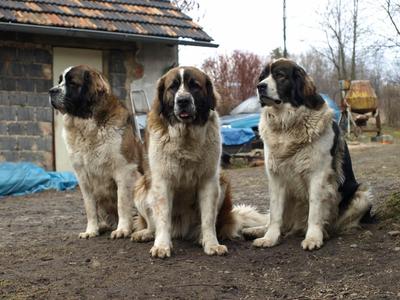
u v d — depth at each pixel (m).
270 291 2.24
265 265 2.60
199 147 2.84
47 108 6.86
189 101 2.71
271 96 2.88
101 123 3.31
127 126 3.40
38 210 4.83
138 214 3.37
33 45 6.76
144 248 2.96
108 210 3.56
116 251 2.92
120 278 2.43
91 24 6.88
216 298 2.16
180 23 7.67
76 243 3.17
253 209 3.40
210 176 2.92
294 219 3.16
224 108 13.96
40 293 2.25
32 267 2.65
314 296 2.16
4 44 6.60
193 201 3.08
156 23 7.46
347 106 12.30
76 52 7.03
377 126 12.43
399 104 18.72
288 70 2.91
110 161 3.32
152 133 2.90
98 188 3.42
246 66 17.19
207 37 7.55
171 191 2.94
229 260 2.69
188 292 2.23
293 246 2.89
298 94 2.89
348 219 3.09
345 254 2.66
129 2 7.84
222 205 3.16
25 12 6.69
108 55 7.21
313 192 2.91
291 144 2.90
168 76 2.87
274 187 3.01
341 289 2.21
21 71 6.71
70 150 3.38
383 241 2.81
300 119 2.88
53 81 6.91
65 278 2.45
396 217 3.13
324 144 2.89
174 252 2.87
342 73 19.69
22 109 6.71
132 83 7.33
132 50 7.33
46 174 6.36
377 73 19.42
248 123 9.65
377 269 2.40
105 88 3.36
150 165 2.92
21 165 6.31
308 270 2.49
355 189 3.13
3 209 4.98
